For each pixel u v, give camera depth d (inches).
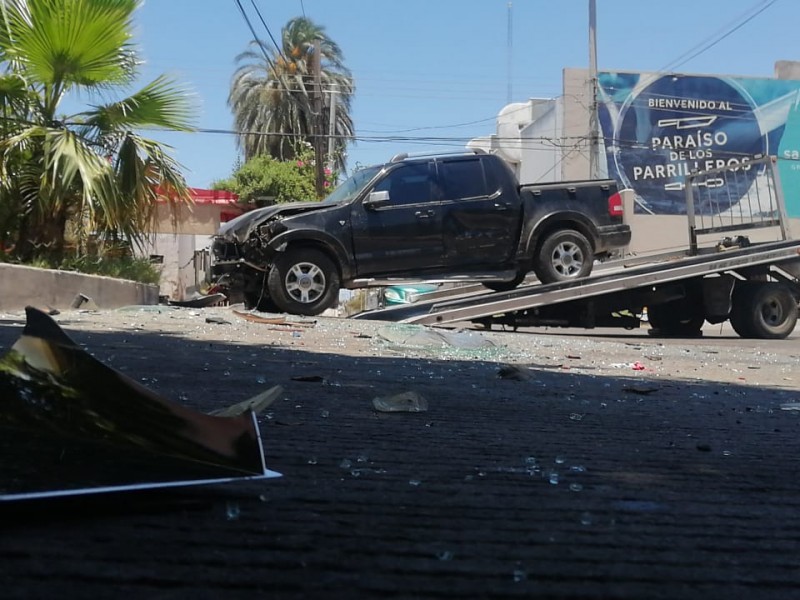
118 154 402.6
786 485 92.9
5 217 384.2
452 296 502.9
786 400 186.5
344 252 384.8
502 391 174.7
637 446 114.9
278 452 95.4
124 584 50.6
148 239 449.7
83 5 367.6
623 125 1090.7
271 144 1434.5
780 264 470.9
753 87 1114.1
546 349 308.0
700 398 182.9
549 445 111.9
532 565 59.8
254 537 61.6
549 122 1142.3
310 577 54.2
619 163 1090.7
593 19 909.8
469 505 76.0
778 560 64.2
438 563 58.9
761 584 58.5
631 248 1088.8
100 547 56.9
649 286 442.9
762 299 462.9
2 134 374.3
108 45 379.9
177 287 857.5
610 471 95.9
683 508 79.7
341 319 361.7
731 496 86.0
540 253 414.9
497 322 435.2
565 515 74.6
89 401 66.6
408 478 86.0
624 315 453.4
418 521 69.7
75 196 387.2
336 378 177.9
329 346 266.8
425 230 395.2
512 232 407.5
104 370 68.9
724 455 110.7
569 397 171.2
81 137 396.2
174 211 445.1
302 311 380.8
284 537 62.2
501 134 1365.7
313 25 1432.1
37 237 391.9
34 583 49.8
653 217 1095.0
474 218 401.1
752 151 1114.1
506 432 121.1
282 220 378.9
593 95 920.9
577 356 287.0
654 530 71.2
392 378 185.9
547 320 437.4
